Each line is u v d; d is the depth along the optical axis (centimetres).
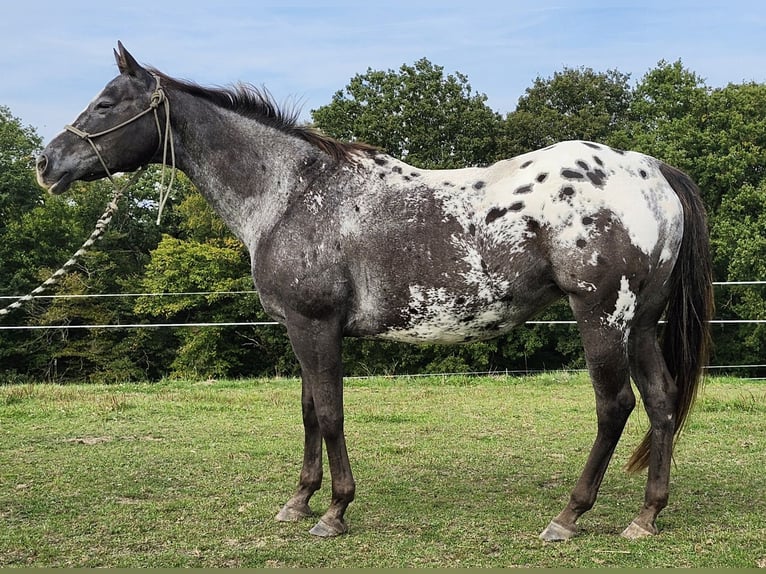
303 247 436
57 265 3156
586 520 454
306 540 424
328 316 436
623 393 411
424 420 823
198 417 857
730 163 2538
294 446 689
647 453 459
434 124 2725
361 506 492
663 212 418
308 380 473
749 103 2702
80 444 700
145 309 2953
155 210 3650
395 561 384
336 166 452
